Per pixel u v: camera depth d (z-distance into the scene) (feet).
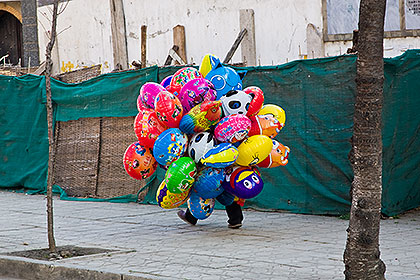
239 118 28.91
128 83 42.16
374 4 19.71
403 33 46.98
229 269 24.47
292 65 36.17
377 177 20.48
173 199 30.32
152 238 30.91
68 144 45.65
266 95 37.09
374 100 20.15
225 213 37.81
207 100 29.37
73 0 63.52
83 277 24.73
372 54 19.94
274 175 37.35
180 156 29.66
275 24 51.08
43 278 25.73
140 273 23.99
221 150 28.89
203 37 55.06
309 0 49.26
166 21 57.16
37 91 47.44
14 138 49.16
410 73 36.14
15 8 73.36
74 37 63.82
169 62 50.42
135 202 42.55
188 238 30.71
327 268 24.30
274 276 23.34
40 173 47.88
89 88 44.14
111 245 29.43
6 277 26.68
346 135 34.63
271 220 35.01
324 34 48.83
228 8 53.36
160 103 29.14
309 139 35.86
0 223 35.88
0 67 57.41
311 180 36.01
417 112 36.68
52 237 28.04
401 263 25.04
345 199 34.94
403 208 35.94
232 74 30.91
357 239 20.58
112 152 43.47
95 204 42.60
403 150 35.76
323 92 35.24
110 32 61.00
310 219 34.99
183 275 23.66
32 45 68.08
